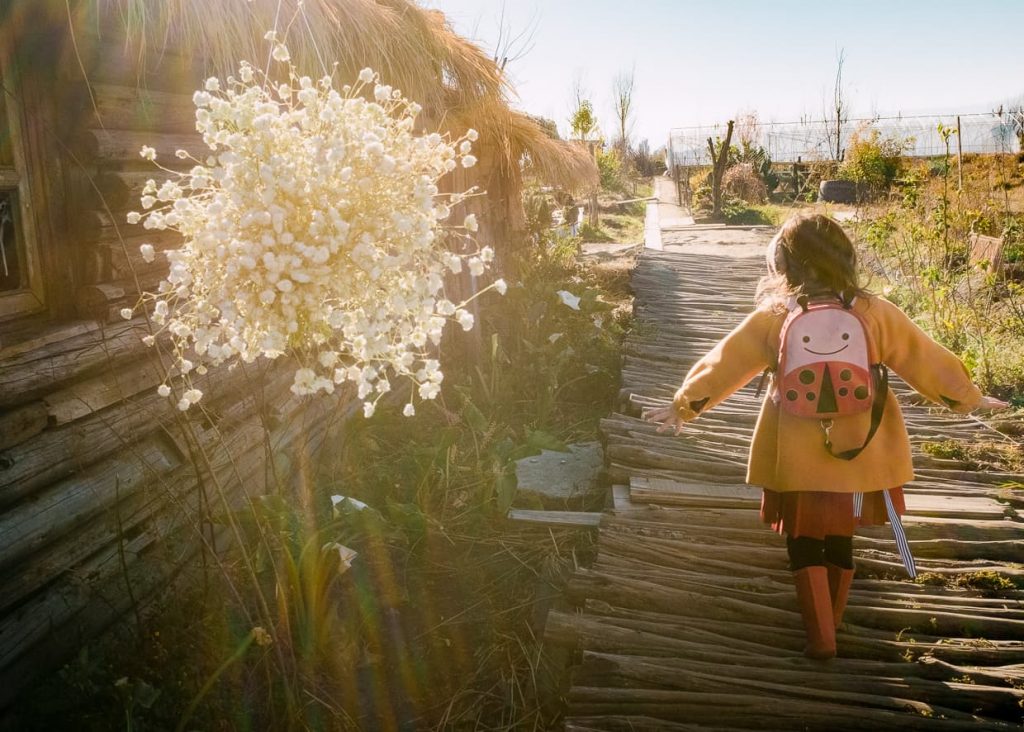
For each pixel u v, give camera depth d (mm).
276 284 1880
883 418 2818
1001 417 5465
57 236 3164
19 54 3004
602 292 10742
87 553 2939
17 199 3023
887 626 3213
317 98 2008
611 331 8297
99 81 3201
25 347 2799
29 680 2688
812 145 31703
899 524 2754
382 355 2107
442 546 4168
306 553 3180
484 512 4445
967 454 4840
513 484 4449
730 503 4137
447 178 7090
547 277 10594
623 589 3342
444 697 3121
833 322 2721
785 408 2740
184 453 3479
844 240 2814
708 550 3662
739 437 4996
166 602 3150
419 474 4754
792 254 2832
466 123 7031
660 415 3039
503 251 9602
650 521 3963
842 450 2744
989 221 9648
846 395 2680
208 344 2010
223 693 2930
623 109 35875
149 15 3240
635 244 16797
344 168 1929
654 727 2672
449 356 6992
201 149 3707
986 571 3543
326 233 1889
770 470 2930
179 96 3666
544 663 3275
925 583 3518
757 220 21469
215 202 1916
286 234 1840
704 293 10062
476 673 3250
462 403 6047
